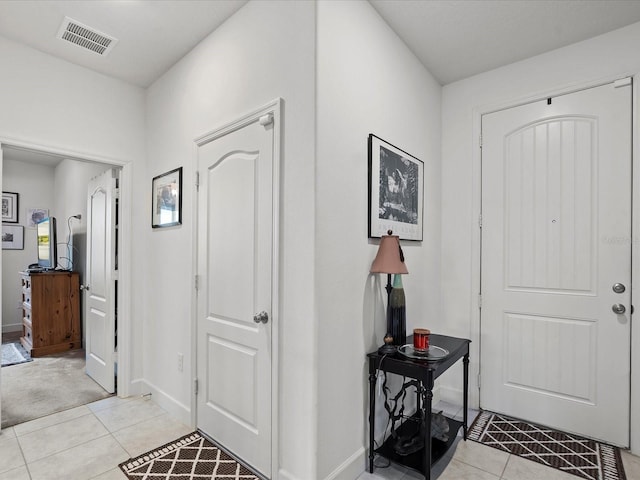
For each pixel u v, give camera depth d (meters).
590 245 2.29
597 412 2.24
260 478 1.85
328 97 1.71
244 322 2.00
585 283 2.30
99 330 3.18
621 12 2.05
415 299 2.51
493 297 2.65
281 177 1.80
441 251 2.89
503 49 2.43
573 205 2.35
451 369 2.81
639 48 2.14
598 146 2.27
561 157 2.40
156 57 2.61
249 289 1.97
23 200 5.26
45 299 4.18
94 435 2.30
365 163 1.96
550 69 2.45
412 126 2.46
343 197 1.80
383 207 2.10
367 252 1.98
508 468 1.95
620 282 2.19
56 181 5.40
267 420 1.84
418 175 2.51
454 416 2.58
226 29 2.19
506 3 1.99
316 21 1.66
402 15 2.10
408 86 2.40
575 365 2.33
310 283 1.65
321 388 1.65
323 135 1.68
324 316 1.67
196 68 2.45
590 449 2.15
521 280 2.54
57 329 4.27
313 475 1.63
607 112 2.24
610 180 2.23
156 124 2.90
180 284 2.55
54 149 2.57
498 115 2.66
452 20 2.14
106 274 3.05
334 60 1.75
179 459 2.03
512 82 2.60
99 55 2.58
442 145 2.92
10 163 5.16
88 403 2.78
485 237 2.70
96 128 2.78
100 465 1.98
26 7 2.08
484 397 2.68
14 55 2.42
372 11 2.04
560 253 2.39
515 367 2.55
